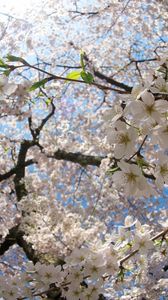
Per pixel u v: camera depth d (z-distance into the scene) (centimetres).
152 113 151
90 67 757
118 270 245
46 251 460
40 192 804
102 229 389
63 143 820
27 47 765
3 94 182
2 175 782
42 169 876
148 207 827
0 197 798
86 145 856
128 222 258
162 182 170
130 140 162
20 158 794
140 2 851
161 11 817
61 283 272
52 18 855
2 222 741
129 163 178
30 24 764
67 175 883
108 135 164
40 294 279
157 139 155
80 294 257
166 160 169
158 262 496
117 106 160
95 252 249
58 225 468
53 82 786
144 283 499
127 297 498
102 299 425
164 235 242
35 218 490
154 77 164
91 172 870
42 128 858
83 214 641
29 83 470
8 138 764
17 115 603
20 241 648
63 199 844
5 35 767
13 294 283
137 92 156
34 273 281
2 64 179
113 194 746
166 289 514
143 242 241
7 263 789
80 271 254
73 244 394
